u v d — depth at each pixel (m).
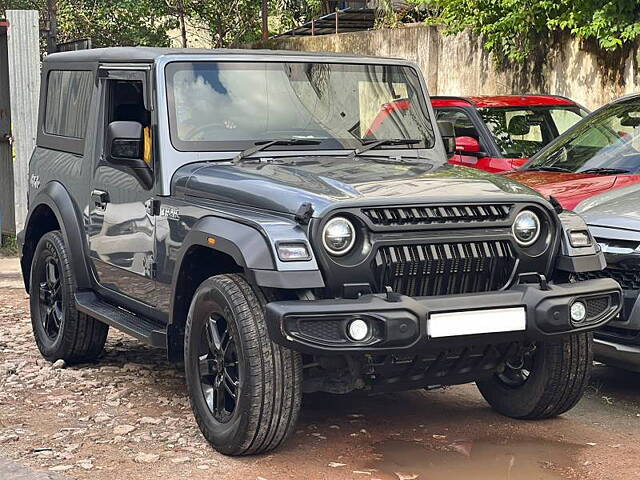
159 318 6.59
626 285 6.66
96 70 7.39
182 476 5.39
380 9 23.61
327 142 6.61
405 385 5.71
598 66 14.42
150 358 7.98
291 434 5.58
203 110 6.51
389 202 5.41
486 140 10.96
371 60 7.01
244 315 5.44
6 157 13.86
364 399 6.86
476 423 6.35
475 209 5.61
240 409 5.48
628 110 8.95
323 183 5.68
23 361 7.80
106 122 7.22
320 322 5.18
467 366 5.81
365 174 5.93
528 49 15.59
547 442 5.99
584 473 5.49
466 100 11.62
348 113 6.80
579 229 5.90
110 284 7.19
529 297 5.52
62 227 7.51
